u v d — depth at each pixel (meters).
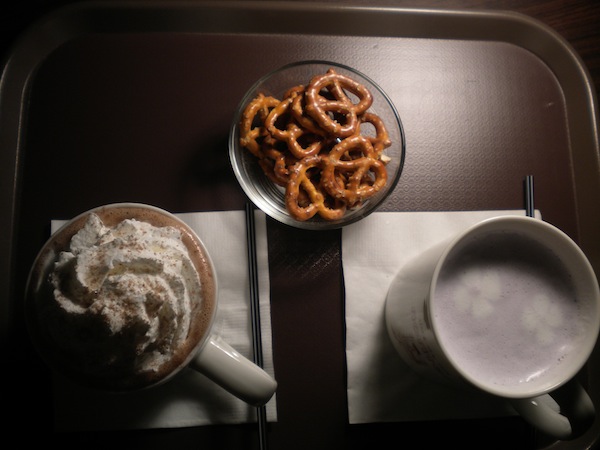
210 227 0.30
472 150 0.33
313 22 0.32
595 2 0.34
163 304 0.24
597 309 0.24
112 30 0.31
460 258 0.25
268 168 0.29
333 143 0.29
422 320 0.23
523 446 0.30
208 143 0.31
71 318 0.23
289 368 0.30
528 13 0.33
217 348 0.25
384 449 0.30
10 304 0.29
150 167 0.30
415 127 0.32
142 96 0.31
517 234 0.25
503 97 0.33
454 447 0.30
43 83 0.31
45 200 0.30
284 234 0.30
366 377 0.29
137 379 0.24
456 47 0.33
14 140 0.30
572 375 0.23
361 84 0.30
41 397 0.29
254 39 0.32
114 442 0.29
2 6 0.31
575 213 0.33
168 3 0.31
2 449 0.28
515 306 0.25
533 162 0.33
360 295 0.30
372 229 0.30
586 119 0.33
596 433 0.30
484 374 0.24
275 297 0.30
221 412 0.29
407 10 0.32
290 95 0.29
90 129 0.31
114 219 0.25
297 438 0.29
